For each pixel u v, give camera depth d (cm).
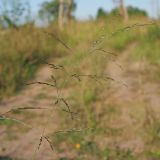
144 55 1021
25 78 852
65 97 665
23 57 882
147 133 513
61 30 1437
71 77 199
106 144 492
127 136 516
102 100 660
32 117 605
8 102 708
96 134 513
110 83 767
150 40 1282
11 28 941
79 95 642
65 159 444
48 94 754
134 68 946
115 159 448
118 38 1385
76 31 1356
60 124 561
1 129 554
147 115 566
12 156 458
